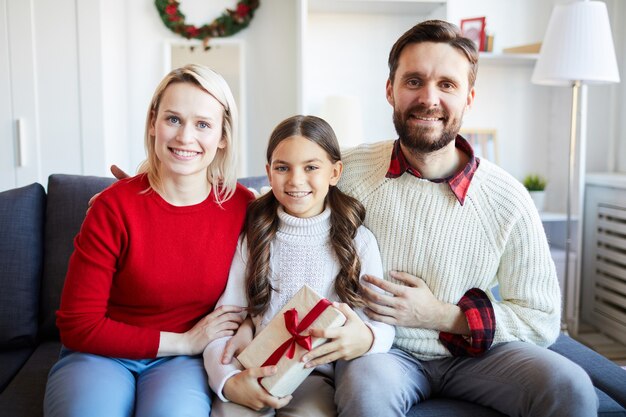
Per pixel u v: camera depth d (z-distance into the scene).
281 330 1.26
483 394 1.33
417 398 1.33
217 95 1.35
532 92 3.36
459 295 1.43
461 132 3.29
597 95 3.31
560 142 3.28
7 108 2.82
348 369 1.25
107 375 1.25
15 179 2.86
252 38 3.34
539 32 3.30
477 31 3.10
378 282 1.36
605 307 2.95
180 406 1.16
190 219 1.38
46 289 1.73
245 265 1.43
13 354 1.66
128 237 1.31
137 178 1.40
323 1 2.96
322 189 1.39
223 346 1.31
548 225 3.30
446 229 1.42
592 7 2.58
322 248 1.41
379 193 1.48
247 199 1.52
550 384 1.18
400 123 1.41
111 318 1.39
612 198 2.85
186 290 1.37
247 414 1.21
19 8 2.77
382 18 3.21
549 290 1.42
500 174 1.46
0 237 1.68
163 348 1.32
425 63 1.35
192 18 3.29
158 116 1.33
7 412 1.32
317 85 3.24
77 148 2.86
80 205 1.77
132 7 3.24
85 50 2.81
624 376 1.41
